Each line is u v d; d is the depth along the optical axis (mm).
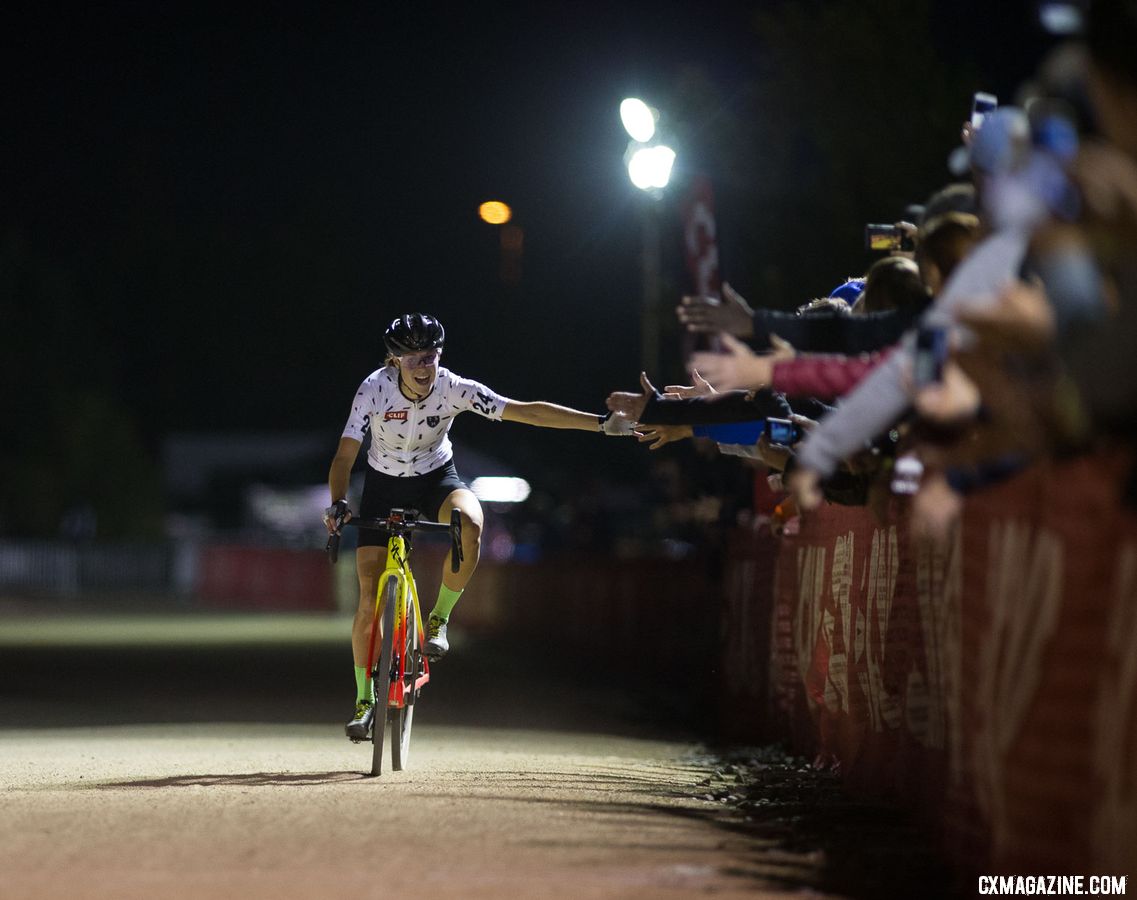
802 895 17438
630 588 61094
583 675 60250
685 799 25750
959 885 18453
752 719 37750
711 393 24672
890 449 21141
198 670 63812
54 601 148500
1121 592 14445
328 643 82438
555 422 28484
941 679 21344
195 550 162375
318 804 23016
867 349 20375
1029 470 16406
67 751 34844
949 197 20281
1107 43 14008
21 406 181500
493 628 86750
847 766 27969
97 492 180250
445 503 29438
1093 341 14062
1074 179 13852
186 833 20516
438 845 19656
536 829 20875
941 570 21188
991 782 17516
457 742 37031
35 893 17047
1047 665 15906
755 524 37938
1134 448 14383
